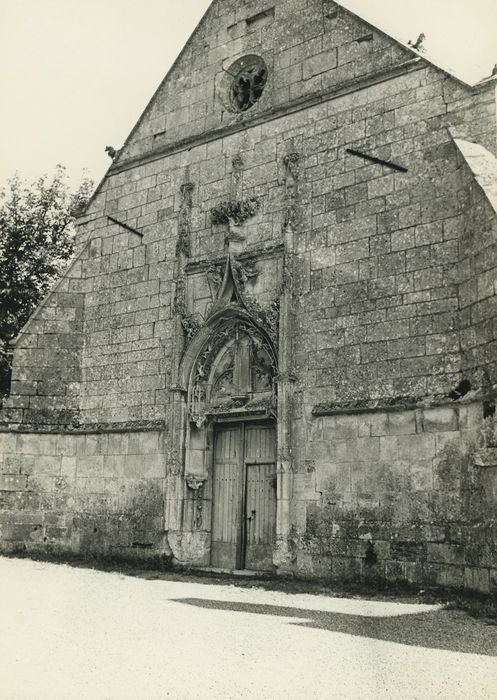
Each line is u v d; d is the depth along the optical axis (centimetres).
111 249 1986
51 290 2017
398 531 1343
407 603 1198
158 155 1923
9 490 1923
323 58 1641
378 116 1522
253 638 905
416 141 1455
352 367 1464
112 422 1884
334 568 1418
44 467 1933
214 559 1686
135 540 1770
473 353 1284
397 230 1448
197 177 1828
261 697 661
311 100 1633
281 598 1261
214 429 1739
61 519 1906
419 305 1392
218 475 1716
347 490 1426
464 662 782
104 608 1141
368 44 1571
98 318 1977
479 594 1183
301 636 916
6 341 2539
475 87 1396
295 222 1602
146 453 1797
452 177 1389
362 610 1125
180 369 1739
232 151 1769
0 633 942
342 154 1562
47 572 1606
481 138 1378
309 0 1689
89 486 1889
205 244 1778
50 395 1973
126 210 1973
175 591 1349
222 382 1712
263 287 1636
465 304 1319
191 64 1906
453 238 1368
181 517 1692
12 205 2680
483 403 1221
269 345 1596
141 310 1888
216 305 1688
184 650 841
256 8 1792
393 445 1377
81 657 811
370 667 759
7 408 1961
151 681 711
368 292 1468
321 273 1544
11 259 2627
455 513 1273
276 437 1577
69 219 2753
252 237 1681
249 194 1708
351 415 1445
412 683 705
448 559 1267
